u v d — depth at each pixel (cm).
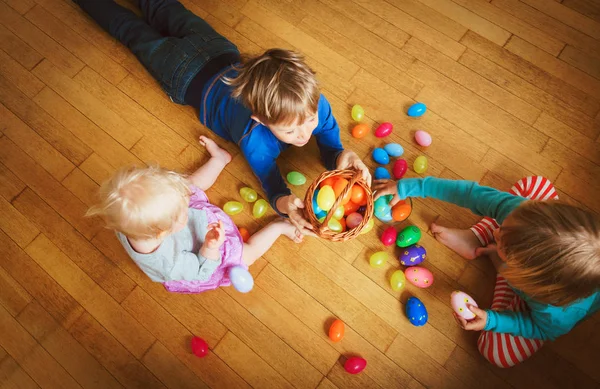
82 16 199
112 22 186
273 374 150
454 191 140
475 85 185
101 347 155
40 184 176
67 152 180
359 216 146
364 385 148
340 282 160
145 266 133
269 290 160
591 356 147
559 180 169
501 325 132
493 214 135
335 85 186
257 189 172
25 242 168
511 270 122
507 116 179
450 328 153
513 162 173
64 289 162
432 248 162
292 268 162
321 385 149
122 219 115
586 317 132
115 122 184
